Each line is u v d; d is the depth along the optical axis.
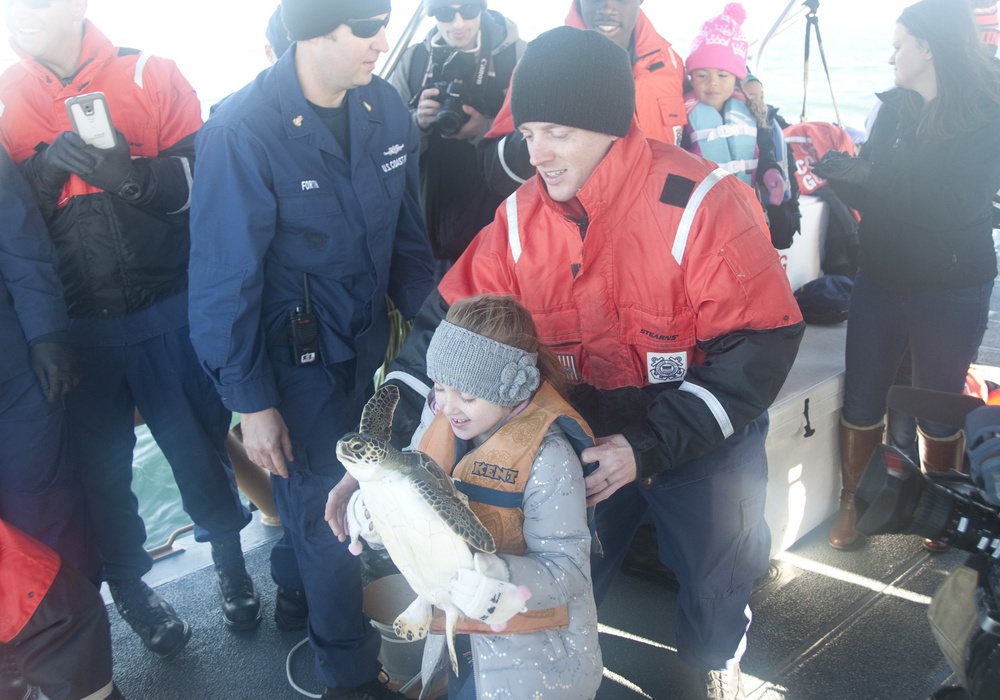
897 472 1.45
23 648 1.89
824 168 2.56
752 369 1.69
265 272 2.09
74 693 1.95
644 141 1.74
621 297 1.81
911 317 2.54
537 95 1.60
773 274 1.72
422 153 3.02
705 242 1.69
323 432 2.20
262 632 2.67
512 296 1.57
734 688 2.15
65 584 1.92
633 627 2.57
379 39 1.94
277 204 2.01
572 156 1.66
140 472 4.81
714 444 1.70
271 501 3.12
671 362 1.83
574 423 1.53
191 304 2.01
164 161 2.30
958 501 1.46
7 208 2.01
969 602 1.55
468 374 1.44
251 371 2.03
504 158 2.54
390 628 2.26
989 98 2.26
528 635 1.50
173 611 2.67
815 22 3.71
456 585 1.31
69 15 2.19
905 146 2.43
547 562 1.42
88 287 2.30
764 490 1.99
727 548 1.95
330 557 2.17
